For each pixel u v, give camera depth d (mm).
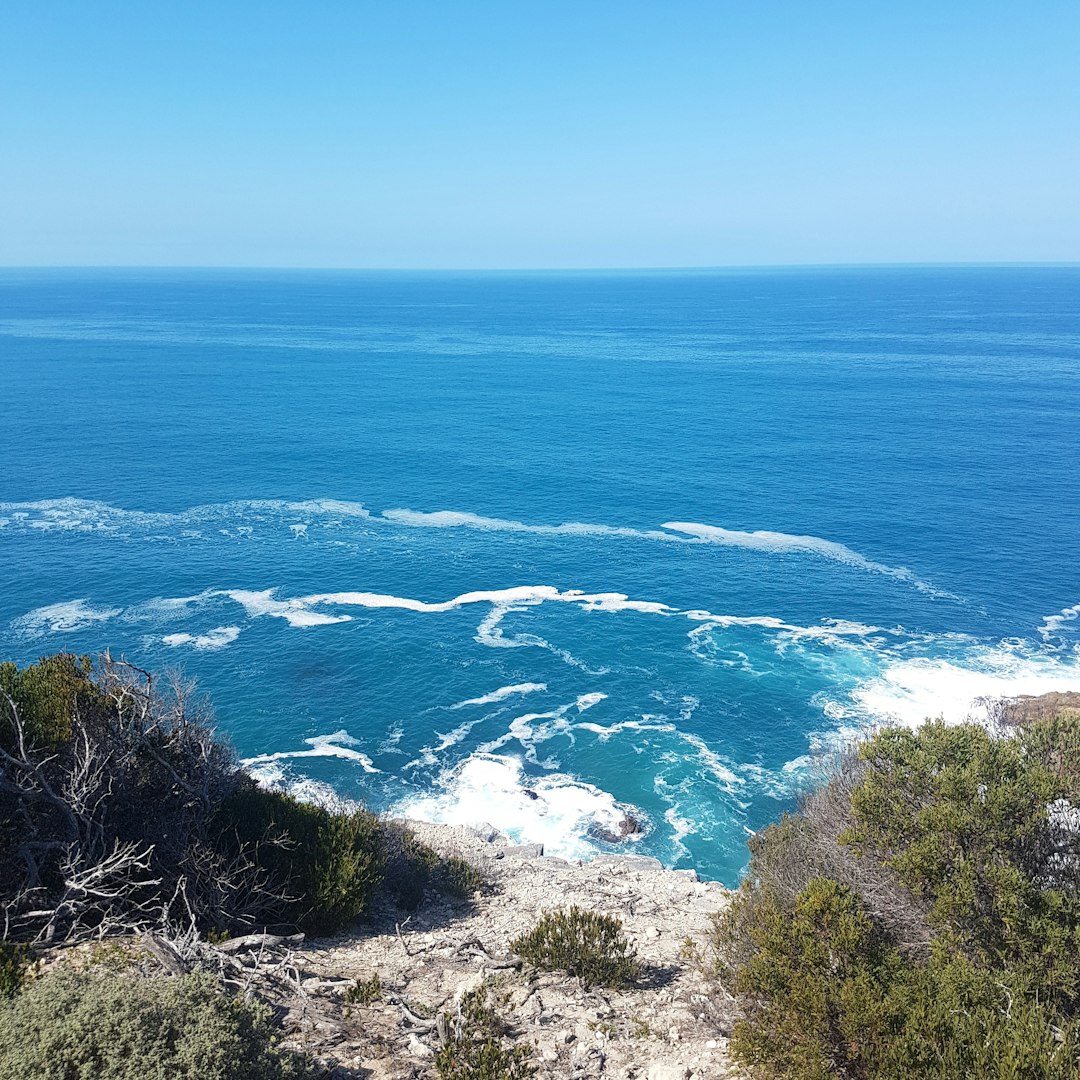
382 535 63531
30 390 120312
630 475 81062
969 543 61375
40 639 44062
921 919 9891
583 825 31250
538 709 39250
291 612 49125
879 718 38000
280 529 64312
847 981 8656
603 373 151875
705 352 185625
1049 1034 7918
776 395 125812
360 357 173750
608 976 11898
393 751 35688
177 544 59969
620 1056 9695
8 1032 7172
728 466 84250
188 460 84125
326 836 15156
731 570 56938
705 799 32906
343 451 89688
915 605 50844
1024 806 9953
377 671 42344
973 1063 7836
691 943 13898
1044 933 9117
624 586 54250
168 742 13891
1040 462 83062
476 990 11188
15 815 11766
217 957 10266
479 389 132625
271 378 140000
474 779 33844
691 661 43938
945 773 10484
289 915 13539
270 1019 8977
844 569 56906
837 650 44969
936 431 98125
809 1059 8453
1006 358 165250
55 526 62688
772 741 36688
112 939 10625
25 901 10859
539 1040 9914
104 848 11555
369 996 10656
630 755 35656
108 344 184500
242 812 14695
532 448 92375
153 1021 7426
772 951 9641
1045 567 56562
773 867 12555
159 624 46781
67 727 12844
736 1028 9156
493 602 51562
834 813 12930
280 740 36094
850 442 93500
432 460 86562
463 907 17000
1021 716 35594
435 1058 9000
